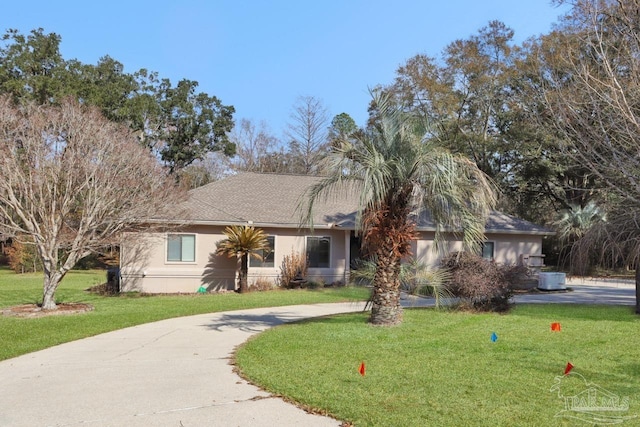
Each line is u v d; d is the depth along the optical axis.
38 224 13.88
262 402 5.92
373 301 11.38
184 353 8.79
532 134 28.80
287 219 21.06
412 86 33.78
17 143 14.01
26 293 18.23
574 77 11.14
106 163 14.38
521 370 7.27
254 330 11.17
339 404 5.71
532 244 24.50
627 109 7.55
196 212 19.95
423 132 10.83
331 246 21.84
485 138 32.91
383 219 10.96
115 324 11.85
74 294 18.39
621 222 10.54
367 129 11.04
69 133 14.01
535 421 5.13
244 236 18.80
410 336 9.95
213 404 5.86
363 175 10.48
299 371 7.23
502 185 32.81
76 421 5.32
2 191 13.20
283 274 20.81
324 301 16.67
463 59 34.12
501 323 11.87
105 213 14.39
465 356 8.20
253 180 24.78
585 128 9.05
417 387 6.37
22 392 6.40
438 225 11.22
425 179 10.27
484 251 23.53
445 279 12.70
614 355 8.33
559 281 21.80
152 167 15.94
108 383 6.80
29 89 29.17
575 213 27.22
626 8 9.26
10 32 30.67
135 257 19.06
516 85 31.20
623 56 9.12
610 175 8.92
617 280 27.03
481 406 5.62
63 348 9.29
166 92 38.25
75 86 29.95
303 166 47.88
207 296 18.00
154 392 6.36
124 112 31.78
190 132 38.56
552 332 10.61
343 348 8.84
